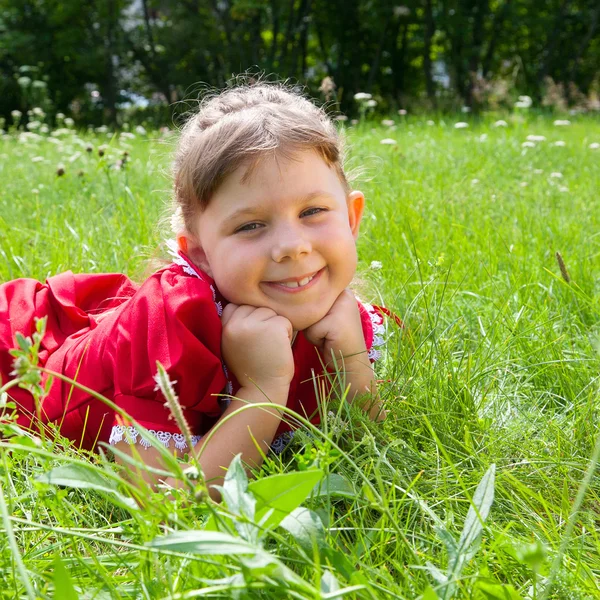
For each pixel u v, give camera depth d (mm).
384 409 1916
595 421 1946
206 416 1918
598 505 1646
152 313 1796
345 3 24266
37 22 23875
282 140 1780
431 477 1681
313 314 1863
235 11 22656
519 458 1770
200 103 2367
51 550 1396
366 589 1113
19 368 1115
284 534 1415
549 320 2438
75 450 1739
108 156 5367
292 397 2014
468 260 3125
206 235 1857
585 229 3654
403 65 25969
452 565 1239
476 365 2207
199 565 1221
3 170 5988
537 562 1024
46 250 3305
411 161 6277
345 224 1878
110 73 23547
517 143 7238
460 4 23391
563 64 26688
